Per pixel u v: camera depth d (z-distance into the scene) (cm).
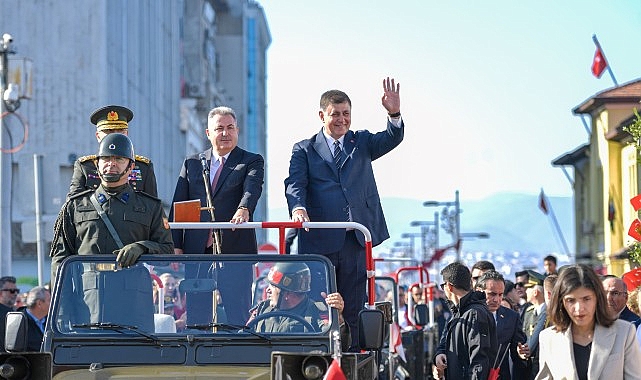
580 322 1108
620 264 7025
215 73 13325
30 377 1139
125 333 1242
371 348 1213
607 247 7262
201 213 1550
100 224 1327
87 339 1238
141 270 1269
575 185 8500
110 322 1252
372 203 1523
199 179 1566
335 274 1373
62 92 6153
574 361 1116
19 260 5891
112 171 1319
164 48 8525
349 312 1479
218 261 1277
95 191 1342
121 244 1320
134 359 1232
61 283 1262
